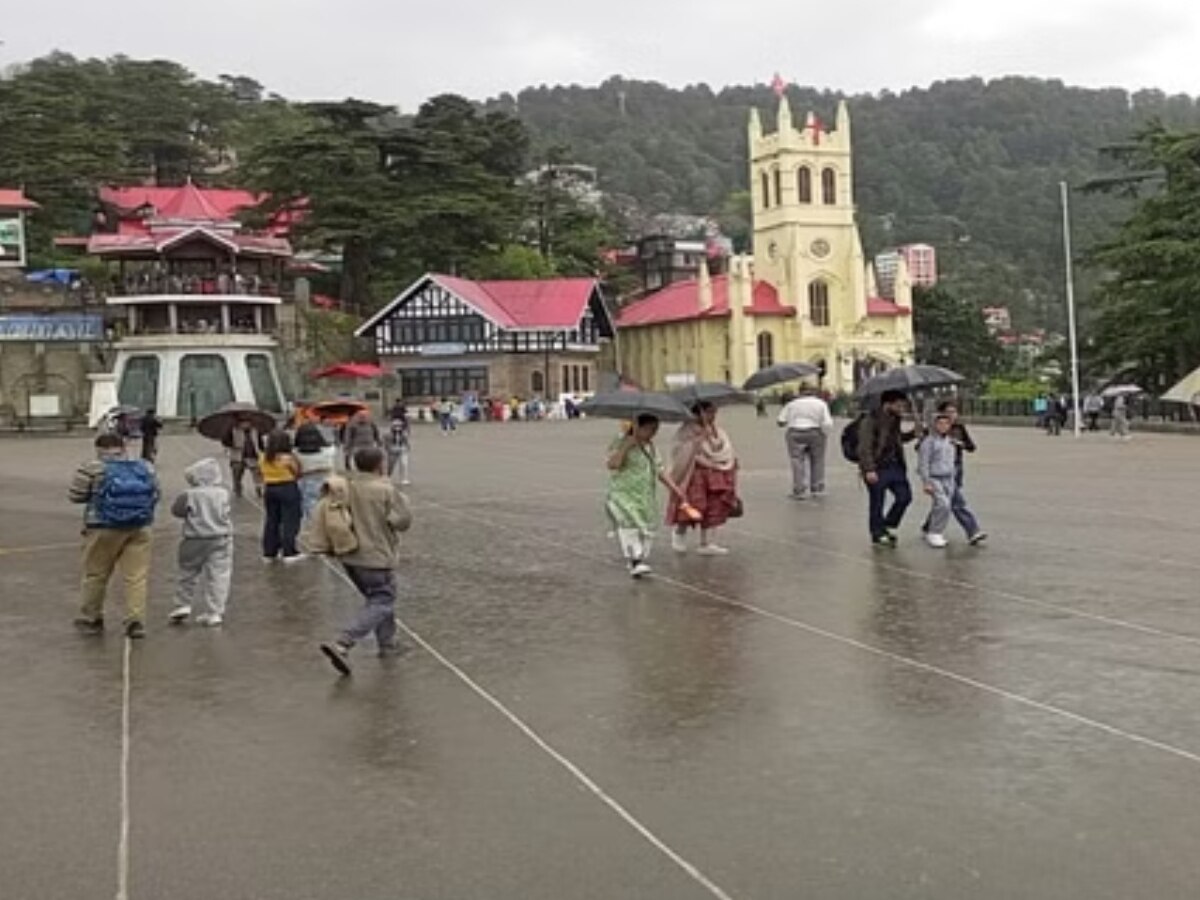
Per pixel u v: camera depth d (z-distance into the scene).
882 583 14.15
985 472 29.83
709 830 6.79
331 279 95.25
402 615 12.94
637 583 14.57
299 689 9.98
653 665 10.49
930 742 8.23
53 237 88.19
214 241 74.62
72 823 7.14
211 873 6.40
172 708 9.54
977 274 173.75
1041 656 10.50
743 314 102.06
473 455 39.59
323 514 10.71
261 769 8.02
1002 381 78.94
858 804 7.12
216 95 129.00
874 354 104.94
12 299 74.31
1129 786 7.33
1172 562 15.35
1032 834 6.63
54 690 10.16
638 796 7.34
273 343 75.81
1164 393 60.50
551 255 108.19
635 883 6.14
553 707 9.27
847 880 6.11
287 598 14.16
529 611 13.02
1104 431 52.03
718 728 8.64
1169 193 61.72
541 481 29.34
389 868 6.40
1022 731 8.42
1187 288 56.69
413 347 85.38
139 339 72.31
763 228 108.06
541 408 79.38
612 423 68.38
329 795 7.50
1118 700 9.12
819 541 17.64
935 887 6.01
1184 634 11.26
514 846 6.64
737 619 12.31
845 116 106.56
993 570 14.89
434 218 86.31
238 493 25.77
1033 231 189.75
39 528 21.44
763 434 49.44
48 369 70.25
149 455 35.06
